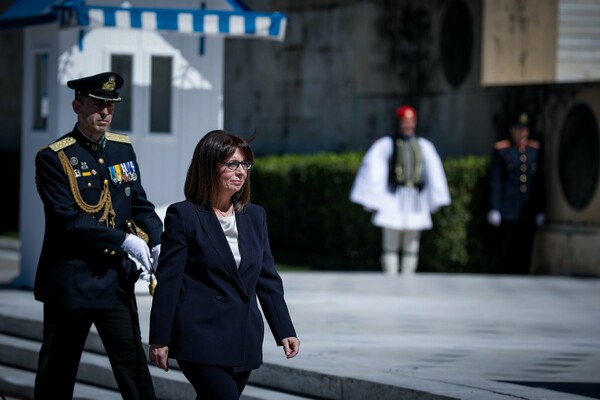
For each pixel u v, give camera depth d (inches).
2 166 1979.6
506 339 909.2
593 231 1363.2
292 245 1625.2
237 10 1086.4
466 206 1417.3
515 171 1397.6
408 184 1373.0
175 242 531.8
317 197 1567.4
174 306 527.8
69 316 617.6
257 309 543.5
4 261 1499.8
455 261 1419.8
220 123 1112.8
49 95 1095.0
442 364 785.6
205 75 1104.8
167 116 1097.4
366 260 1536.7
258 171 1669.5
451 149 1545.3
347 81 1704.0
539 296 1183.6
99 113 625.3
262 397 745.0
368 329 943.7
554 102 1408.7
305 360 783.7
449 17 1550.2
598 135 1363.2
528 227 1411.2
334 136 1727.4
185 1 1082.1
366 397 710.5
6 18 1147.9
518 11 1521.9
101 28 1075.3
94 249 611.5
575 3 1581.0
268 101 1835.6
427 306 1093.1
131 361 625.0
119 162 637.3
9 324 966.4
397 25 1626.5
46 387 630.5
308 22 1766.7
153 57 1090.1
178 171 1099.3
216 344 524.7
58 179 619.5
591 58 1587.1
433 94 1577.3
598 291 1229.7
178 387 788.0
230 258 531.8
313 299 1127.0
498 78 1509.6
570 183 1391.5
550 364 798.5
